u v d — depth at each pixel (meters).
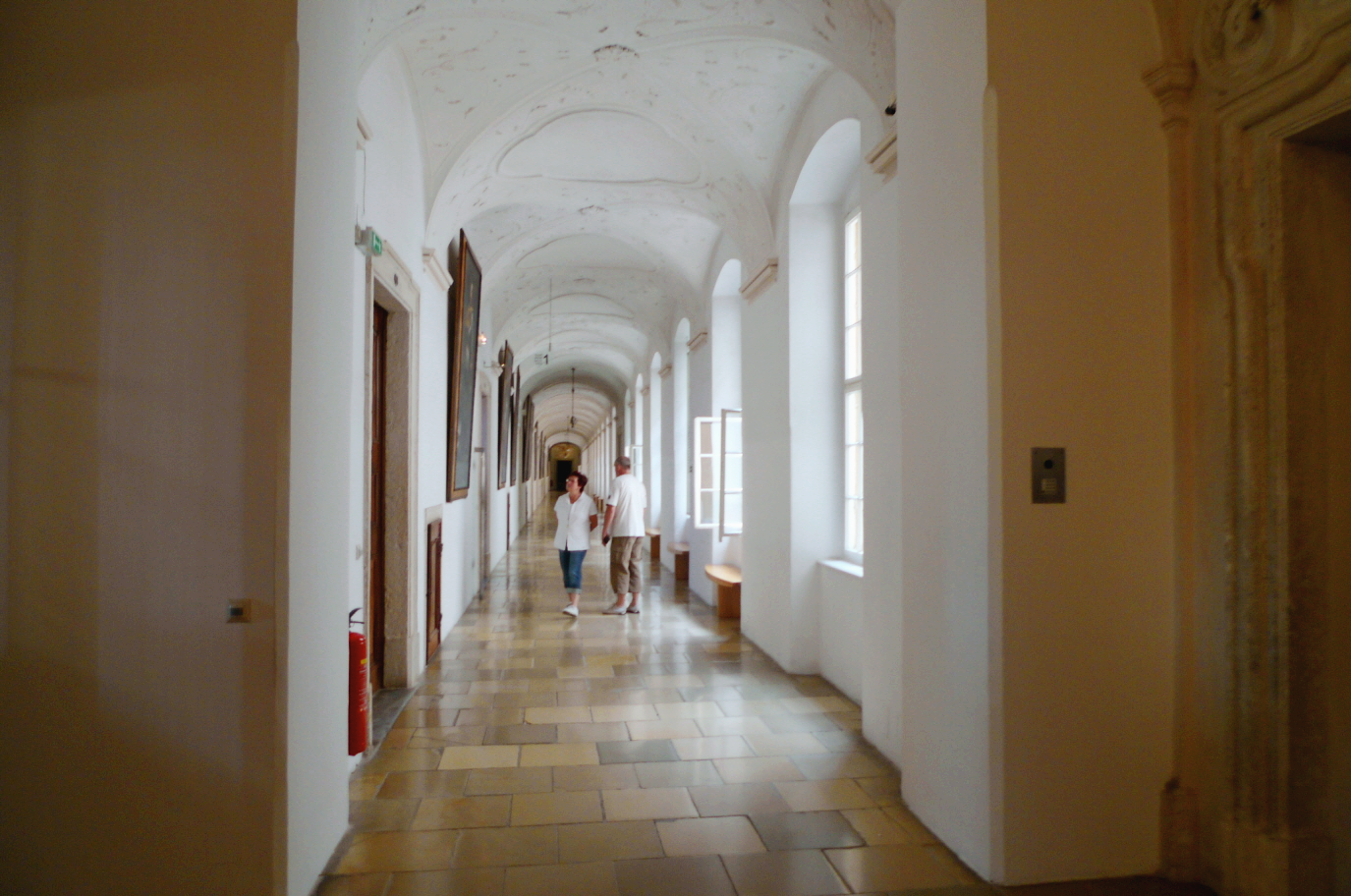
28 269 2.53
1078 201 2.97
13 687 2.49
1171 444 3.01
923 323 3.43
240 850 2.52
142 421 2.53
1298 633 2.69
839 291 6.26
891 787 3.84
